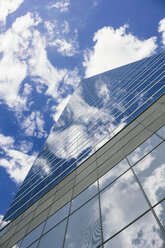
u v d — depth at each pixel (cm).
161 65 2348
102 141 1620
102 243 549
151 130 890
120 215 594
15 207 2152
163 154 665
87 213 740
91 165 1148
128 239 494
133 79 3025
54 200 1154
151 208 520
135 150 862
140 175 677
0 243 1259
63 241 712
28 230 1083
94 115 2922
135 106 1716
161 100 1050
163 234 429
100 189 816
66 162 2047
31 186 2397
